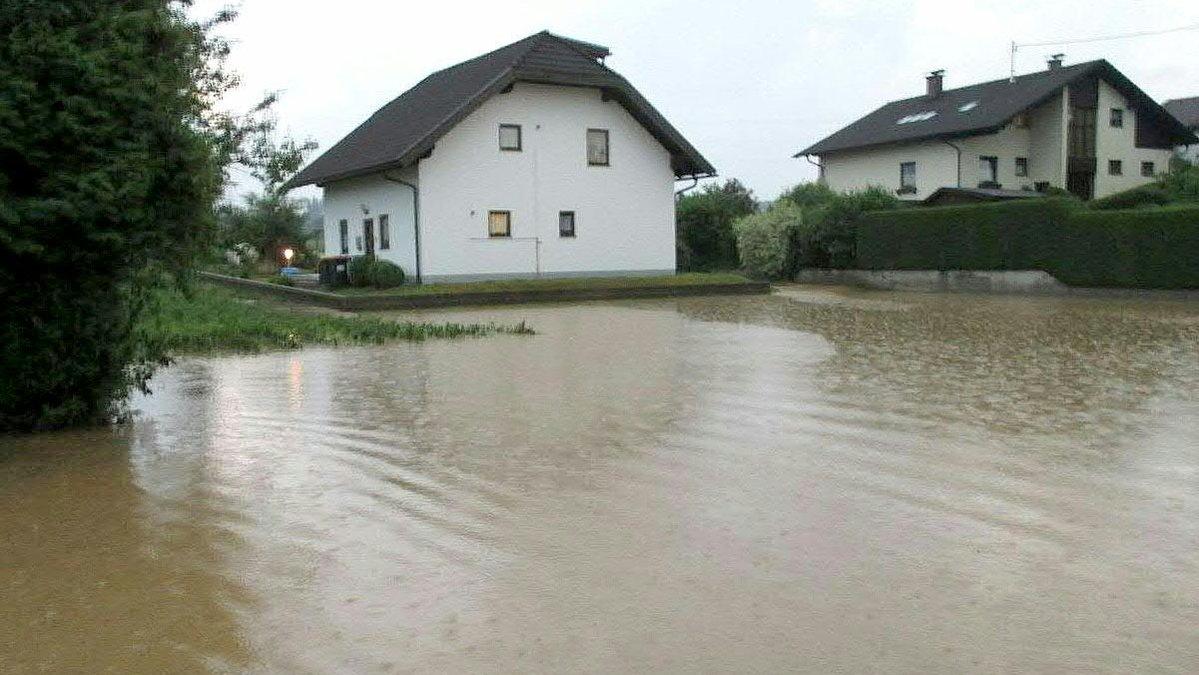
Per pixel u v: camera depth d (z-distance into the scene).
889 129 46.09
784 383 10.05
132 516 5.44
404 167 28.08
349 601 4.13
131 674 3.50
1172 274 23.80
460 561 4.61
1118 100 44.34
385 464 6.59
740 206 40.44
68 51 7.09
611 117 31.94
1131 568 4.41
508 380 10.53
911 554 4.62
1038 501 5.50
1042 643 3.63
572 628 3.81
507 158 30.23
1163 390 9.34
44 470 6.53
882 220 32.19
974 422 7.81
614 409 8.62
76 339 7.85
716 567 4.48
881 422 7.86
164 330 14.27
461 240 29.67
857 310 21.17
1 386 7.63
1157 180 38.22
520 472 6.31
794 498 5.62
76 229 7.35
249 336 15.12
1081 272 25.97
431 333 15.88
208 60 21.33
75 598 4.23
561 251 31.31
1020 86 43.34
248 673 3.48
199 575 4.48
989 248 28.59
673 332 16.14
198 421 8.26
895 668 3.44
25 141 7.06
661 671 3.44
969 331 15.70
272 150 24.95
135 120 7.53
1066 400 8.81
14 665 3.59
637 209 32.62
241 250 32.94
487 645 3.67
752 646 3.63
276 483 6.11
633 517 5.28
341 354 13.22
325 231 36.00
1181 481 5.91
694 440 7.25
